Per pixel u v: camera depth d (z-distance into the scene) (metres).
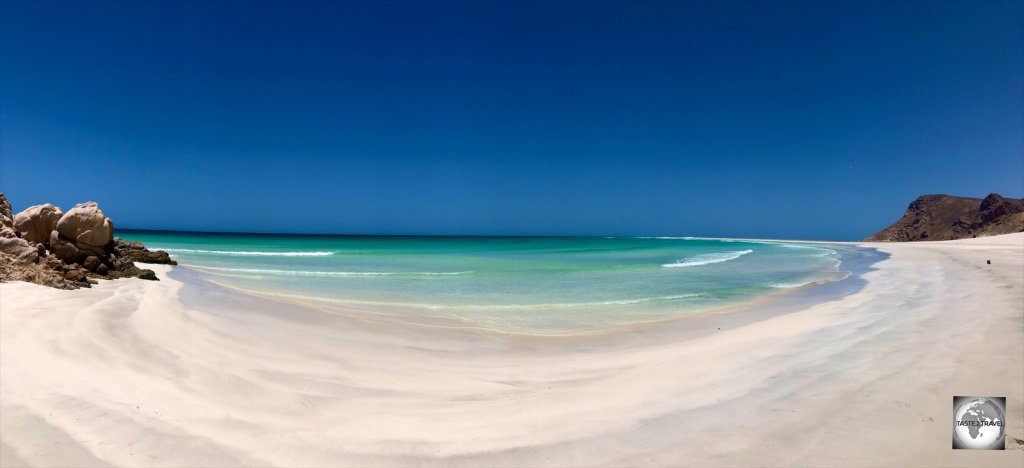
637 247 58.53
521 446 4.02
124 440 3.91
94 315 8.05
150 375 5.54
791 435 4.15
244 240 68.19
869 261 30.12
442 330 9.54
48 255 12.55
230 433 4.17
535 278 19.80
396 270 22.72
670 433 4.24
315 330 8.80
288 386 5.55
